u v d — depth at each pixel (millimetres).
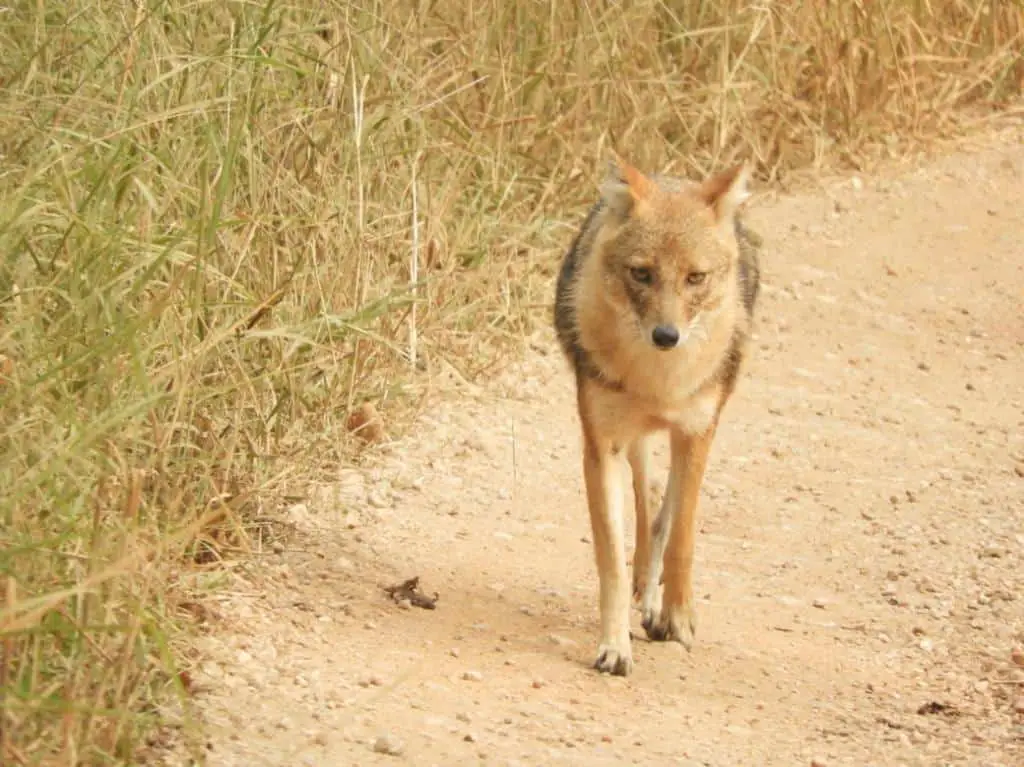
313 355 11781
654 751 8102
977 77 19719
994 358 15156
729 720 8727
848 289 16250
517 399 13359
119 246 9352
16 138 9789
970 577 10961
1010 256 17000
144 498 9141
